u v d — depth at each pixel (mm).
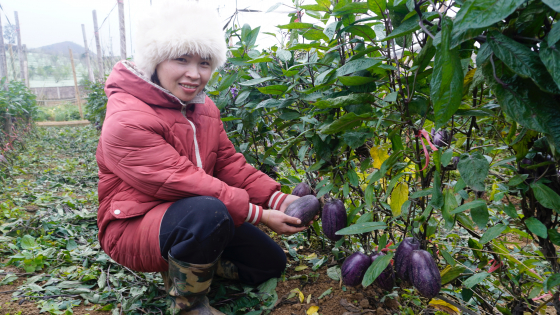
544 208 1176
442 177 1371
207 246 1440
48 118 17375
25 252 2174
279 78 1905
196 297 1559
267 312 1776
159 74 1585
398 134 1426
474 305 1772
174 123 1635
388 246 1517
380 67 1240
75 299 1865
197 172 1571
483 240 1175
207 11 1569
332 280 2025
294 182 2336
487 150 1305
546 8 805
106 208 1623
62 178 4641
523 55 784
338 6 1321
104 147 1523
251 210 1616
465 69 1150
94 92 9523
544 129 838
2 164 5016
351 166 1775
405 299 1796
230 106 2605
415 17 1049
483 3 650
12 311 1724
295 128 2162
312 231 2471
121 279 2025
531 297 1293
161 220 1512
